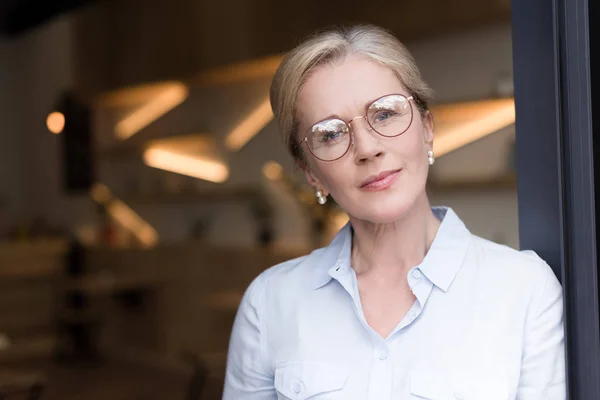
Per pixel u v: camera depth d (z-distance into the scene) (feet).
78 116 25.66
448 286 3.97
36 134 27.50
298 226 19.27
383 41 3.98
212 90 21.95
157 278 21.72
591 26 3.61
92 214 25.50
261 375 4.47
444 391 3.81
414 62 4.09
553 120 3.99
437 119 15.51
